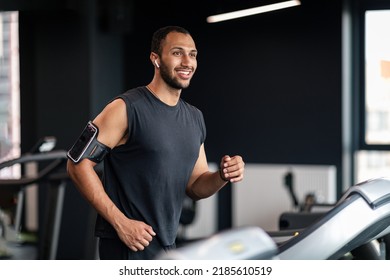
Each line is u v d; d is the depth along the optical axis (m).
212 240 2.02
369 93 9.95
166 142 3.50
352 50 10.00
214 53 10.24
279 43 9.95
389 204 3.03
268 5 9.16
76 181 3.46
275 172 9.77
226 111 10.22
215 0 10.11
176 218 3.63
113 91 10.08
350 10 9.92
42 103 9.77
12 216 6.58
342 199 3.10
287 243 2.91
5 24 10.76
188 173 3.64
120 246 3.47
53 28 9.70
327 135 9.77
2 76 10.80
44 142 6.68
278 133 10.00
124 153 3.51
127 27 9.69
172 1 10.33
